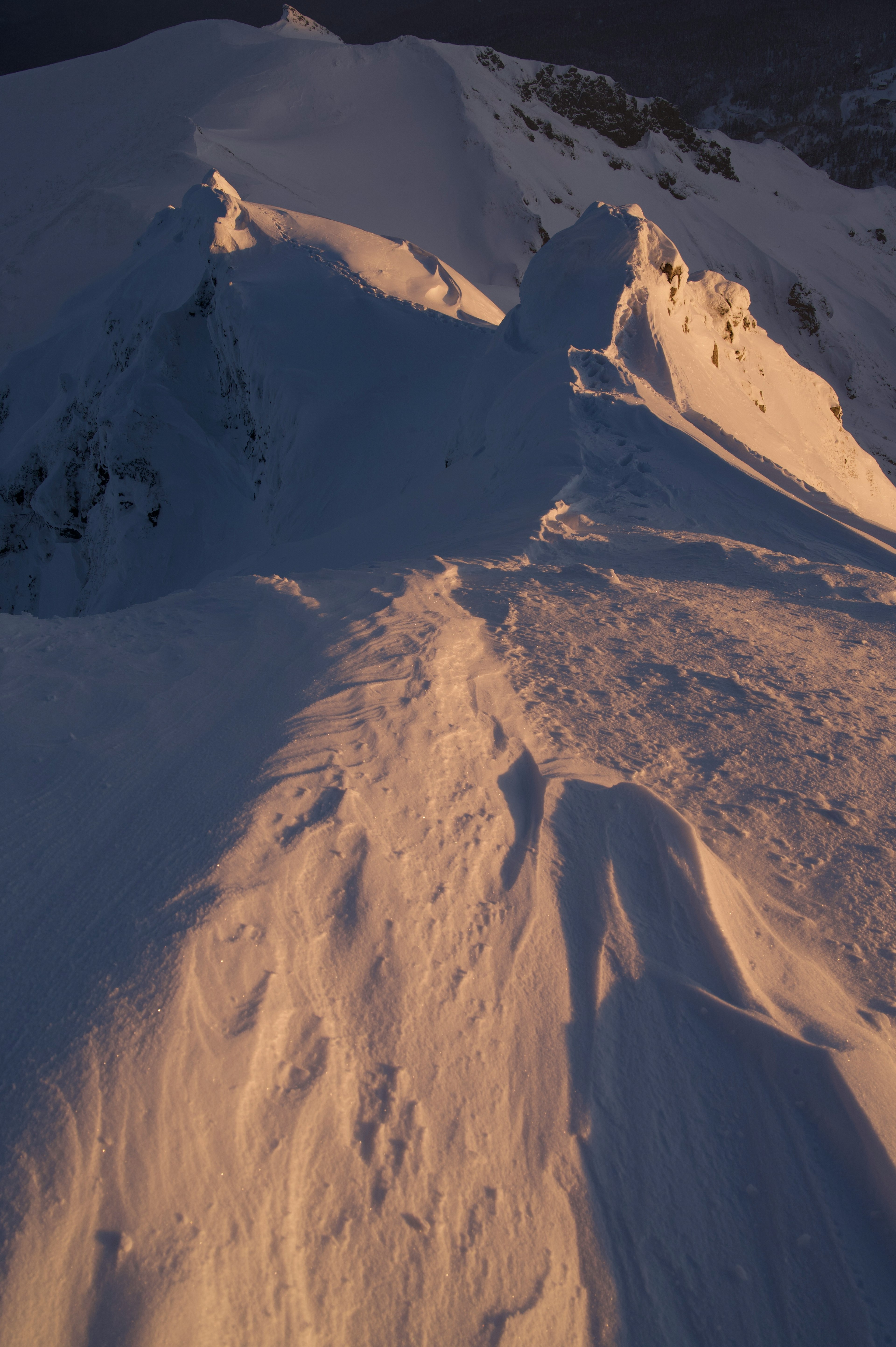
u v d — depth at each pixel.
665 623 4.91
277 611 4.25
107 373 31.44
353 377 21.77
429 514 14.02
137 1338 1.16
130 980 1.64
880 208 172.00
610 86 156.75
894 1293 1.43
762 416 17.94
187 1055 1.53
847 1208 1.54
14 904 1.91
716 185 159.50
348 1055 1.65
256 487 25.08
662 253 16.92
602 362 13.82
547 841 2.41
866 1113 1.63
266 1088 1.53
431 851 2.26
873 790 2.90
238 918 1.84
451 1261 1.38
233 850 2.04
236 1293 1.25
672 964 2.02
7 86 113.44
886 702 3.79
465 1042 1.74
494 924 2.06
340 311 23.28
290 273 25.17
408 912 2.02
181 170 77.88
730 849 2.49
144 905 1.86
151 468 25.83
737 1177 1.58
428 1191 1.46
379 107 116.81
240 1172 1.40
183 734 2.82
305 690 3.14
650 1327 1.37
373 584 5.22
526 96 144.88
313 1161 1.45
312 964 1.82
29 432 34.22
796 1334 1.37
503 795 2.64
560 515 8.96
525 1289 1.37
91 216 68.75
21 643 3.75
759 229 154.12
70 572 32.62
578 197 126.44
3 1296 1.18
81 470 31.61
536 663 3.94
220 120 105.94
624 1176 1.56
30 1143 1.35
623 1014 1.88
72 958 1.72
